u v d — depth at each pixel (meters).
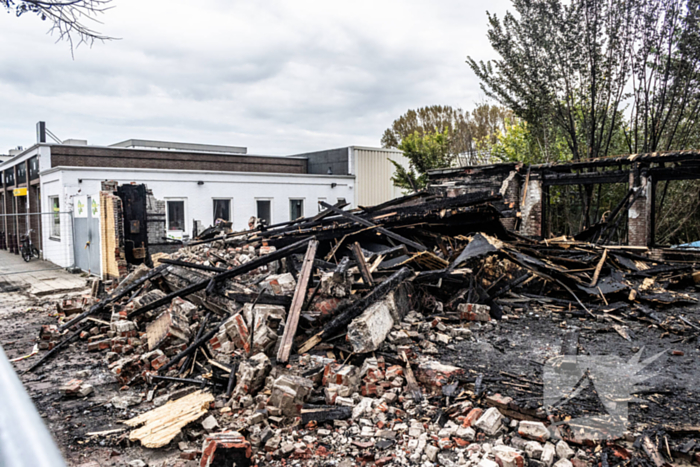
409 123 34.78
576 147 15.75
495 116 29.67
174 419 4.35
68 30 5.34
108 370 6.05
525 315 7.09
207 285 6.92
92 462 3.89
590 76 15.13
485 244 7.34
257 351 5.45
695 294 8.19
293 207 23.33
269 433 4.03
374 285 6.30
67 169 16.36
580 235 12.13
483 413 4.04
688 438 3.53
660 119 14.10
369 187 26.67
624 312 7.09
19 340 7.56
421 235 9.31
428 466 3.50
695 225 15.41
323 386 4.79
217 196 20.42
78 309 8.70
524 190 13.84
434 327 6.16
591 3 14.27
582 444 3.56
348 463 3.65
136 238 12.64
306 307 5.89
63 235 16.50
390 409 4.31
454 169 15.27
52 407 4.96
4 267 17.55
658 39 13.54
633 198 11.64
